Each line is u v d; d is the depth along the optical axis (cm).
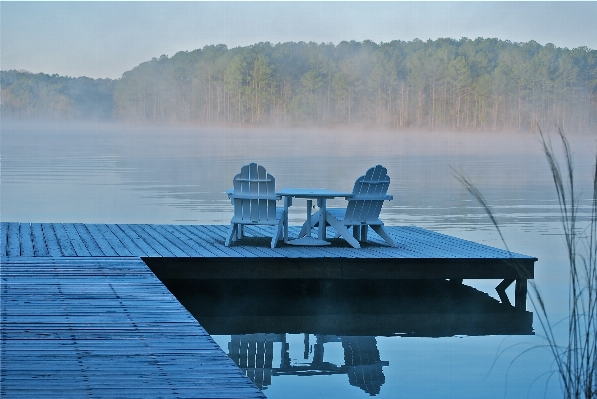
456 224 1505
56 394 376
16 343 472
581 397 373
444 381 550
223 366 430
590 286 382
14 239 958
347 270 814
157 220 1490
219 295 872
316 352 630
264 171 886
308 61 10475
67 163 3180
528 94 9425
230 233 910
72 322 530
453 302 847
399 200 1981
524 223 1530
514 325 734
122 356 447
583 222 1423
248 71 10619
